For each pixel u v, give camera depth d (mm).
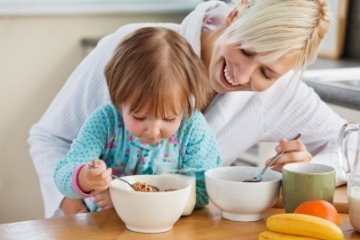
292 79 1528
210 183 1284
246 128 1751
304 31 1376
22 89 3115
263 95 1746
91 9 3158
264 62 1386
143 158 1411
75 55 3195
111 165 1433
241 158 2602
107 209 1334
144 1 3299
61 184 1296
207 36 1629
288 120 1784
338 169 1537
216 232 1211
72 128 1686
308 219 1119
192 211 1332
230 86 1495
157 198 1175
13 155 3152
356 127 1393
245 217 1274
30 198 3215
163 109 1260
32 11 3035
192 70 1315
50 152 1660
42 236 1167
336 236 1105
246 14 1392
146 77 1250
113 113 1403
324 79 2344
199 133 1414
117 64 1297
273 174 1342
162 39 1316
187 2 3371
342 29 2814
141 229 1201
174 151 1420
